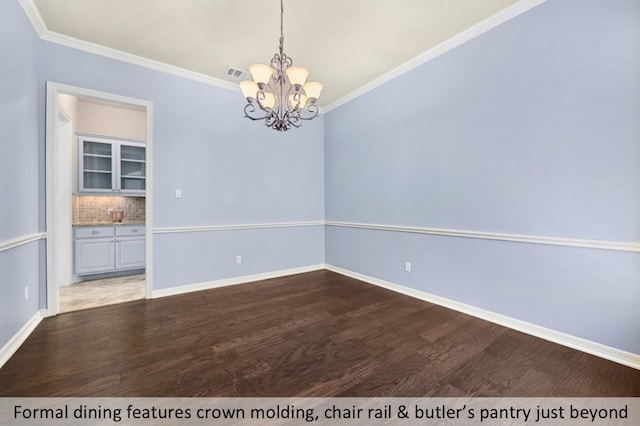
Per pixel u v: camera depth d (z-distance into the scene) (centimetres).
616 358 192
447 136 288
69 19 244
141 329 244
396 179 344
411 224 328
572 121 207
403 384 170
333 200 447
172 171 331
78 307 296
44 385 168
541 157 223
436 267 303
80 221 433
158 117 320
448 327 247
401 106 334
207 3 223
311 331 241
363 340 225
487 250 259
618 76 187
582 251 205
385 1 222
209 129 355
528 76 228
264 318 268
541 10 220
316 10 232
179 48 289
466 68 269
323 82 370
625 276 188
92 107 431
